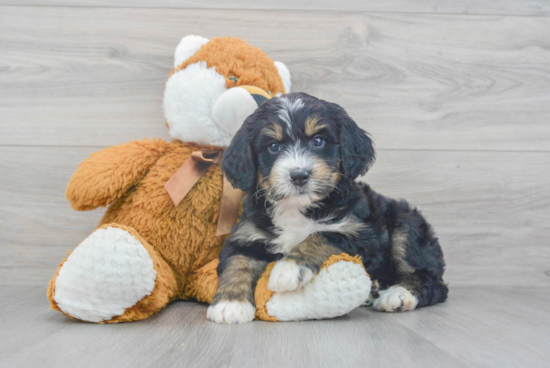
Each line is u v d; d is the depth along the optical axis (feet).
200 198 6.90
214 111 6.86
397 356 4.48
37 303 7.14
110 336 5.15
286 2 9.11
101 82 9.07
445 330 5.57
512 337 5.28
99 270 5.55
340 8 9.14
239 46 7.43
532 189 9.25
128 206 6.86
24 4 8.97
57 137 9.04
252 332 5.32
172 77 7.34
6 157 8.98
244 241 6.31
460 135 9.26
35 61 9.02
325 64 9.16
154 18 9.05
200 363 4.22
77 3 9.02
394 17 9.19
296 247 6.02
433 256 7.39
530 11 9.29
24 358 4.37
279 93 7.61
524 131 9.29
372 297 7.16
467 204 9.25
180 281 7.06
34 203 9.00
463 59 9.26
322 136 6.08
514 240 9.24
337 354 4.51
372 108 9.21
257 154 6.18
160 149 7.16
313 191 5.84
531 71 9.30
